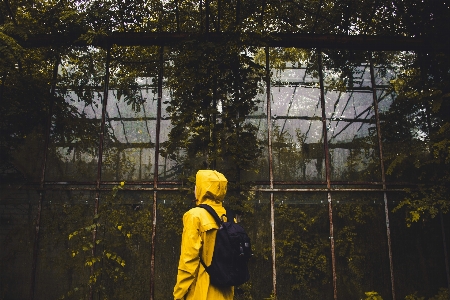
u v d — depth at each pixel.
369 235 6.00
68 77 6.37
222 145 6.11
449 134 5.82
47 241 5.81
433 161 5.92
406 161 6.26
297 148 6.21
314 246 5.91
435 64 6.58
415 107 6.49
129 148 6.16
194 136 6.16
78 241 5.80
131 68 6.44
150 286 5.71
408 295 5.80
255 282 5.77
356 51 6.65
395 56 6.66
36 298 5.65
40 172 6.03
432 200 5.91
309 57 6.59
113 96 6.36
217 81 6.34
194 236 2.92
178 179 6.03
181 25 6.56
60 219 5.88
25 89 6.26
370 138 6.33
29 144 6.13
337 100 6.46
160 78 6.39
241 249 2.98
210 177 3.30
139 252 5.81
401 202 5.89
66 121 6.23
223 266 2.94
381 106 6.48
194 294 2.95
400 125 6.41
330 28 6.66
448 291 5.72
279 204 6.02
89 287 5.68
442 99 5.92
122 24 6.48
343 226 6.00
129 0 6.34
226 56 6.34
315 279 5.82
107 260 5.77
